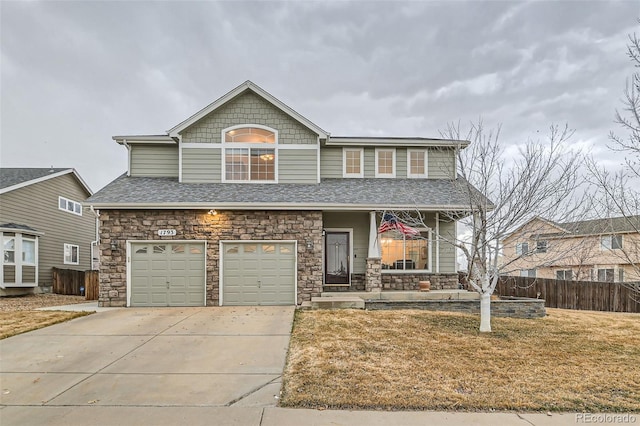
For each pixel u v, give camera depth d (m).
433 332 7.97
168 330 8.23
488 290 8.29
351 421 4.08
